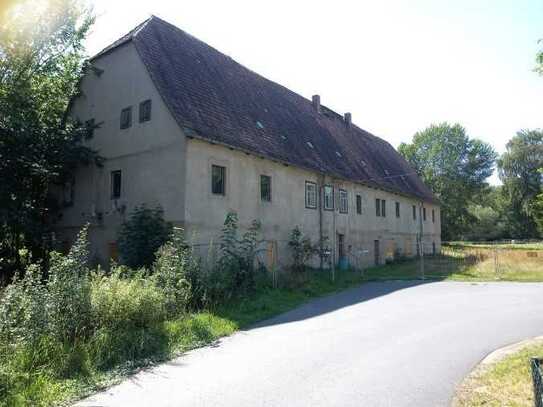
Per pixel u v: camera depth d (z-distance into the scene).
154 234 14.83
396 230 33.47
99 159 18.53
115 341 7.96
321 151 25.45
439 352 8.07
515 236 69.31
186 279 11.82
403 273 23.94
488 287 17.81
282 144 21.44
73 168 19.12
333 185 25.03
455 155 59.72
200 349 8.62
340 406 5.54
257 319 11.62
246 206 18.28
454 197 60.00
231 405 5.66
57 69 18.03
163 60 18.14
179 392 6.19
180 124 15.53
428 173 60.03
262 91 24.73
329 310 12.93
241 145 17.75
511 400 5.47
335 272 22.56
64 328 7.64
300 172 22.11
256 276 15.42
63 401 5.96
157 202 16.31
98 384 6.57
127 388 6.43
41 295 7.70
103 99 19.06
